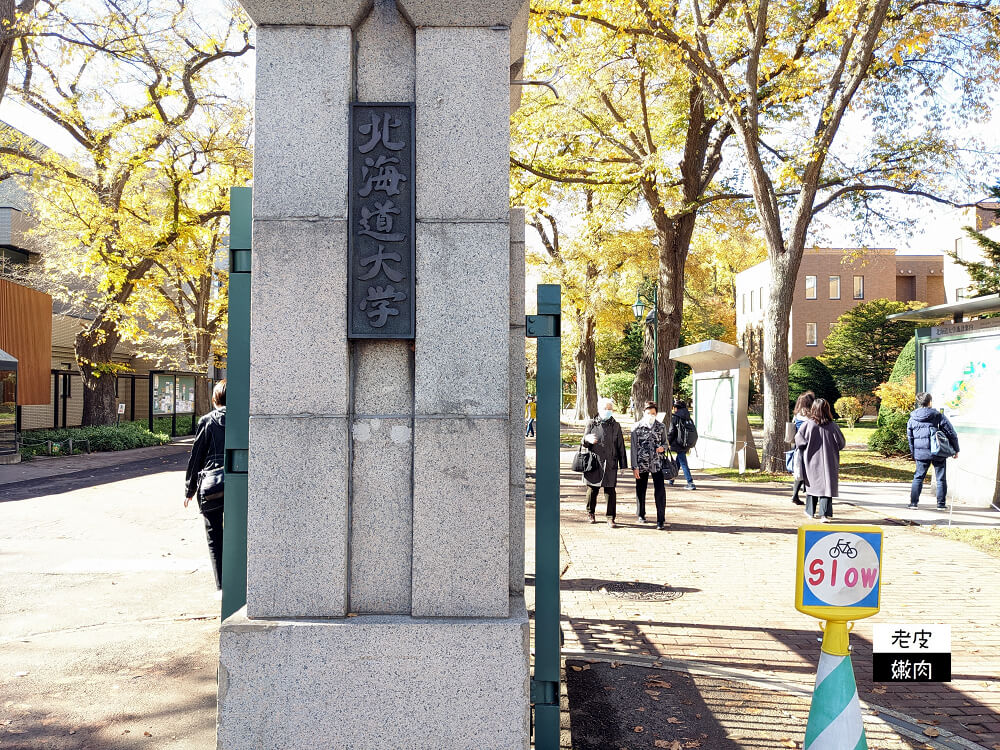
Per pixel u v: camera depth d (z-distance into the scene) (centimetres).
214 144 2456
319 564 330
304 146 338
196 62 2336
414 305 336
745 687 483
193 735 404
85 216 2317
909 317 1453
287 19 338
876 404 4012
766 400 1783
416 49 340
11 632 582
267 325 334
